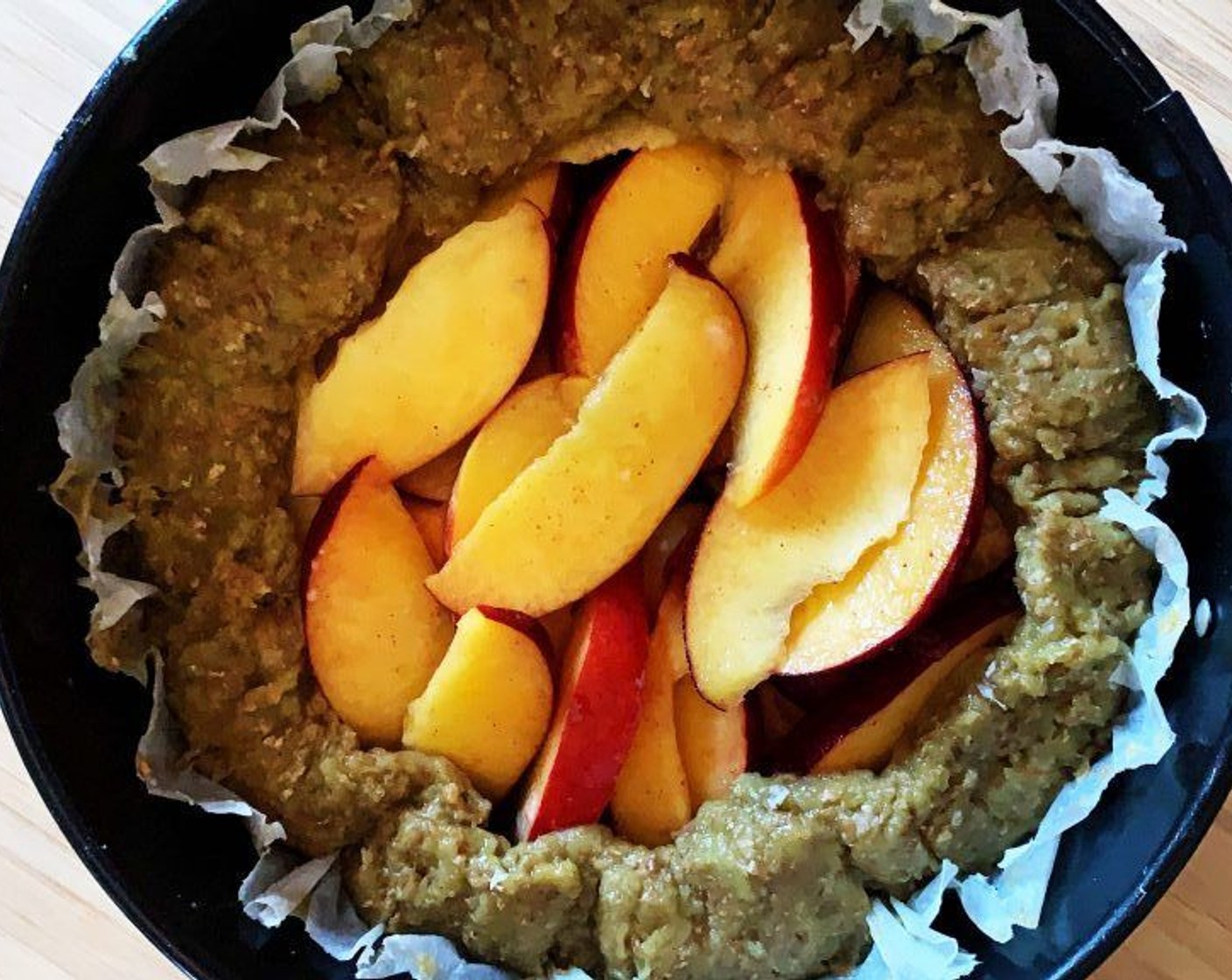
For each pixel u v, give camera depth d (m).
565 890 0.25
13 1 0.28
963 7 0.24
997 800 0.25
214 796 0.25
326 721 0.26
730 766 0.27
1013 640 0.26
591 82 0.25
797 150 0.26
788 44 0.25
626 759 0.27
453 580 0.26
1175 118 0.23
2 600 0.23
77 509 0.24
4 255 0.23
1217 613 0.25
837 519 0.26
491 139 0.25
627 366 0.26
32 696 0.23
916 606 0.26
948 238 0.26
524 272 0.26
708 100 0.26
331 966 0.25
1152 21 0.28
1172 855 0.24
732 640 0.27
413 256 0.26
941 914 0.26
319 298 0.25
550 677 0.27
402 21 0.25
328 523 0.26
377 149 0.25
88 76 0.28
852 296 0.27
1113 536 0.25
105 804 0.24
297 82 0.24
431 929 0.25
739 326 0.27
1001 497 0.26
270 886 0.25
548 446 0.27
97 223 0.24
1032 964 0.24
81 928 0.27
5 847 0.27
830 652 0.26
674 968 0.25
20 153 0.28
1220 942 0.27
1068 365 0.25
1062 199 0.26
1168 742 0.24
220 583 0.25
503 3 0.25
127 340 0.24
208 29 0.23
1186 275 0.25
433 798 0.26
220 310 0.25
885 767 0.26
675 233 0.27
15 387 0.23
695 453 0.26
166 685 0.25
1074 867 0.25
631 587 0.27
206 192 0.25
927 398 0.26
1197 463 0.25
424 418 0.26
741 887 0.25
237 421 0.25
